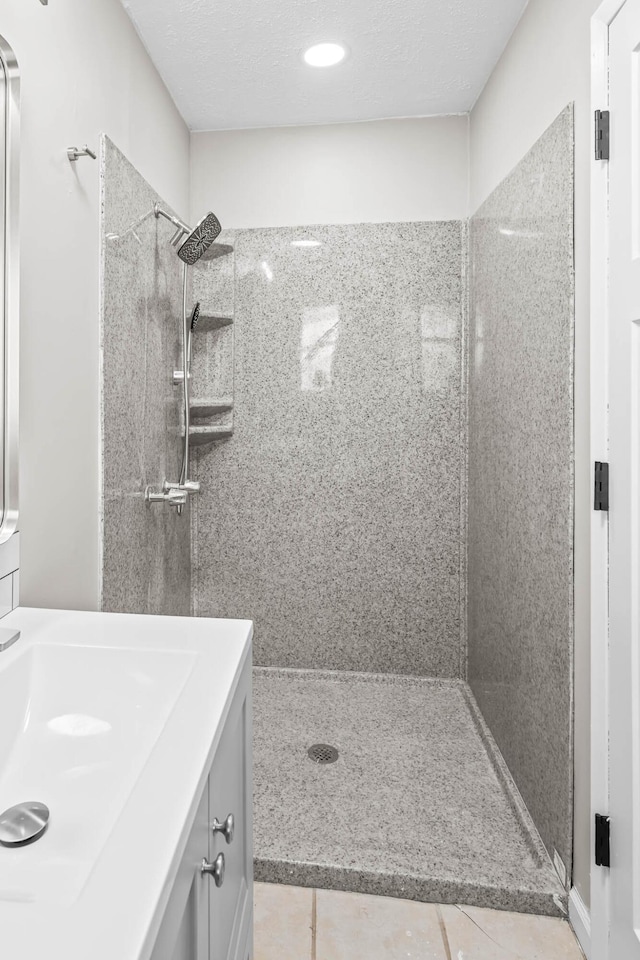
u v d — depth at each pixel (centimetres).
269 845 162
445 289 250
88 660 94
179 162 238
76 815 73
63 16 133
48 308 128
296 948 137
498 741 205
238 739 97
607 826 128
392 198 251
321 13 178
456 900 150
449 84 221
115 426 165
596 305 129
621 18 119
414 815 176
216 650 95
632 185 116
